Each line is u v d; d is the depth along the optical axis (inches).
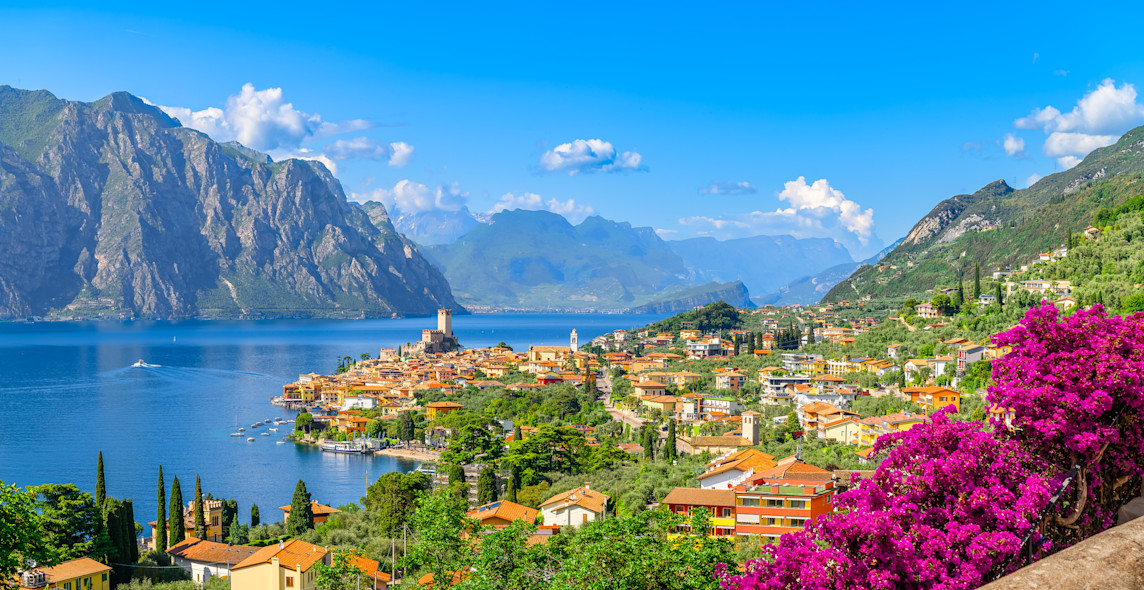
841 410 7288.4
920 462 1243.2
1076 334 1250.0
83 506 4665.4
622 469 6240.2
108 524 4670.3
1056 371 1202.6
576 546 1835.6
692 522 2017.7
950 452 1229.7
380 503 5964.6
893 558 1096.8
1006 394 1208.8
